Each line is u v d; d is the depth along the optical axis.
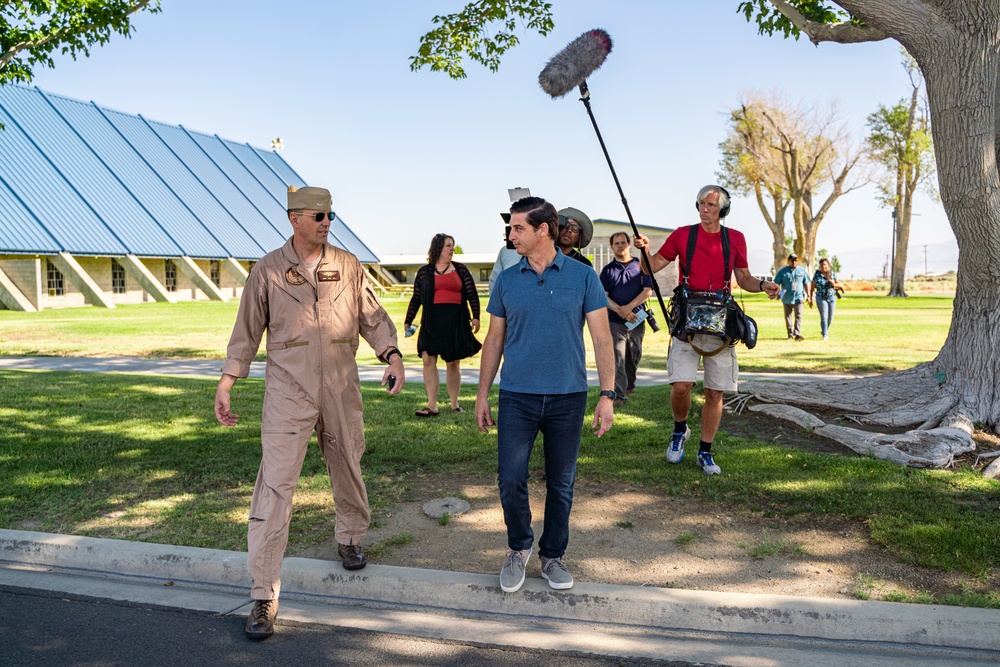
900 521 4.30
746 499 4.86
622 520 4.58
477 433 6.82
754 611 3.34
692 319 5.28
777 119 44.91
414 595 3.69
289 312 3.56
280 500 3.43
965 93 5.78
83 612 3.58
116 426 7.24
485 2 9.87
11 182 33.78
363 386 9.85
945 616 3.21
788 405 7.25
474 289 7.68
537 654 3.17
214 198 48.81
